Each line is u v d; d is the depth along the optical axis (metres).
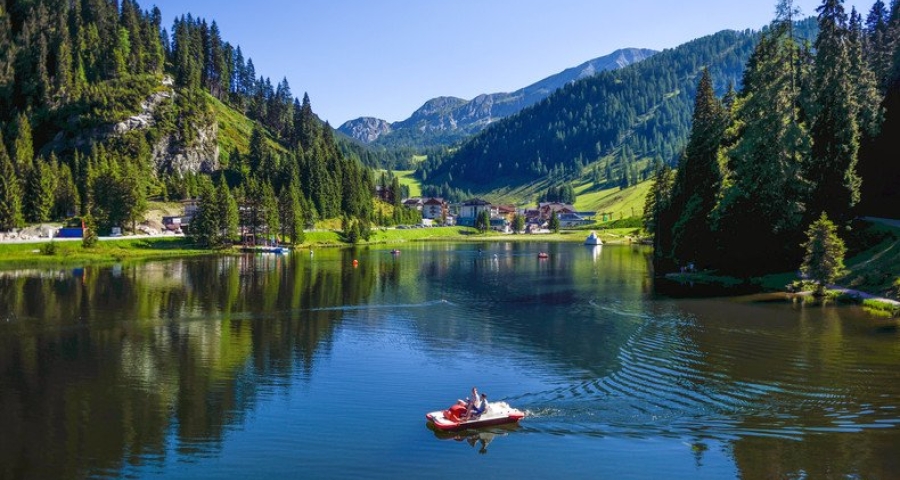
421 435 31.19
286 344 51.25
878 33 118.69
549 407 34.88
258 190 170.88
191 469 27.34
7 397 37.31
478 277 100.00
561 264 123.19
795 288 71.38
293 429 32.09
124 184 161.38
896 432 30.03
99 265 117.31
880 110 88.25
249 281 93.56
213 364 44.91
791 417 32.41
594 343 50.41
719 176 90.00
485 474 26.56
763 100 78.44
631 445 29.38
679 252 95.31
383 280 96.00
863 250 75.00
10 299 74.00
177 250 149.00
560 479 25.97
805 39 80.81
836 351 44.97
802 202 77.31
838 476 25.53
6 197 152.12
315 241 192.00
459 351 48.59
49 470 27.27
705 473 26.17
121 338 53.44
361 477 26.47
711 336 50.94
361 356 47.25
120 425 32.72
